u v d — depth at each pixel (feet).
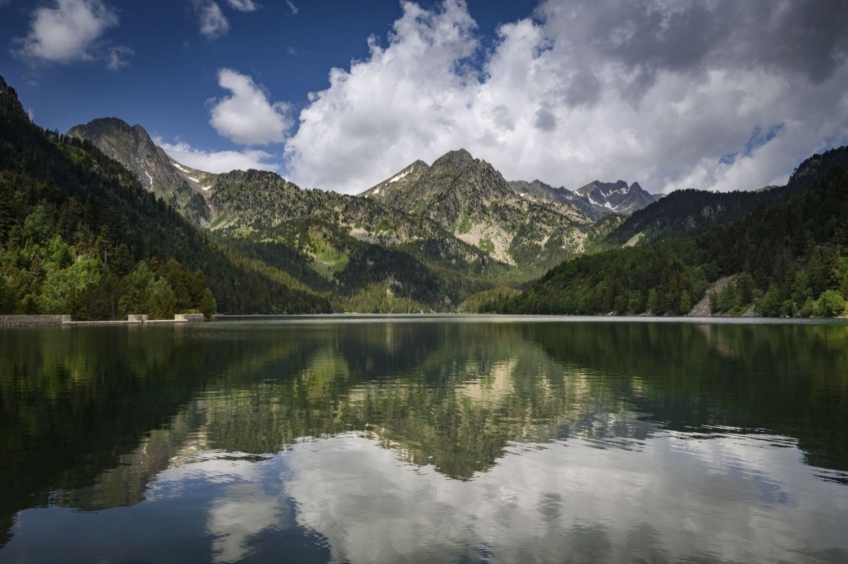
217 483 65.46
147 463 73.31
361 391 130.82
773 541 50.03
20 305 531.50
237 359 201.77
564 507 58.13
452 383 143.43
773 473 69.05
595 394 125.29
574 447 80.79
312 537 50.70
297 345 270.67
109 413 105.09
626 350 234.58
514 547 48.78
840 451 78.74
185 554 47.24
